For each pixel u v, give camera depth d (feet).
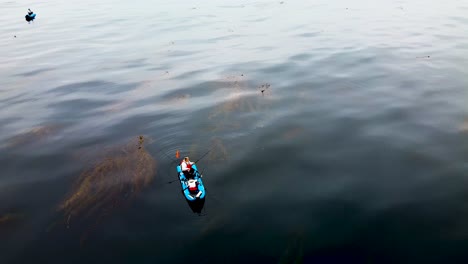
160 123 80.64
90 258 44.65
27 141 74.69
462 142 65.31
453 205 50.03
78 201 54.54
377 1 230.07
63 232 48.96
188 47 146.30
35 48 151.94
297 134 71.77
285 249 44.32
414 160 60.95
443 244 43.88
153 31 176.45
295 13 203.92
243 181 58.08
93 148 71.00
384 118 76.23
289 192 54.90
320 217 49.37
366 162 61.26
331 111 81.05
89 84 108.68
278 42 146.10
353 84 96.02
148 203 53.78
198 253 44.55
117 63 128.98
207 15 210.79
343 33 153.89
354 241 45.01
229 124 77.66
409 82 95.14
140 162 63.67
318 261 42.16
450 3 210.79
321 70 108.99
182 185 56.29
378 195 53.01
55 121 84.23
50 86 107.96
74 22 204.85
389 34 148.15
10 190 58.39
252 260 43.06
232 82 103.19
